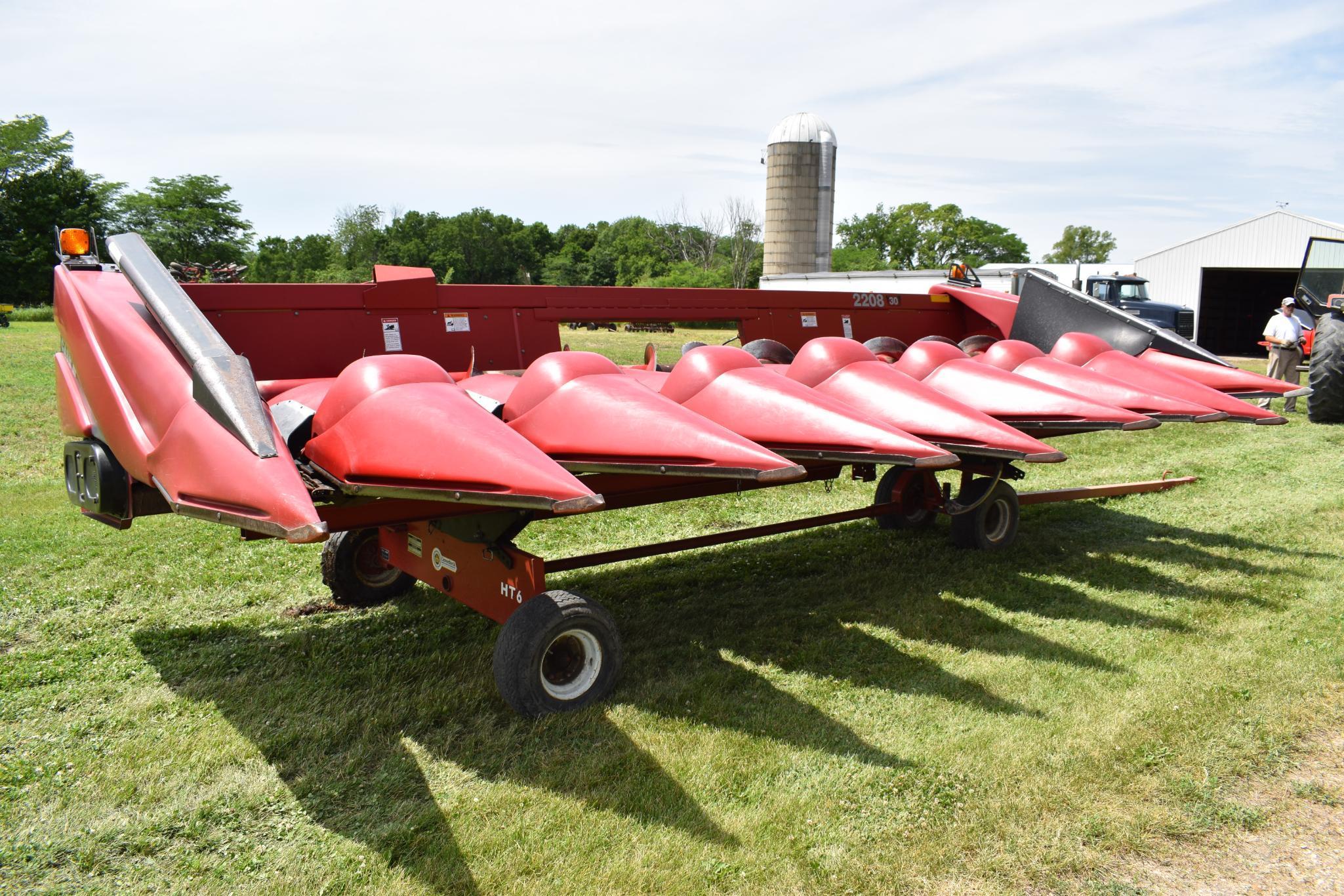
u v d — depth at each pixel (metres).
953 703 3.42
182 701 3.41
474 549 3.58
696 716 3.30
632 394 3.29
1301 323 12.47
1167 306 20.08
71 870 2.43
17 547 5.36
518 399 3.49
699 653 3.93
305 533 2.16
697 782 2.86
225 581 4.86
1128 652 3.92
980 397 4.64
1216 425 10.98
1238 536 5.91
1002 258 88.25
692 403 3.82
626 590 4.79
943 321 7.09
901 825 2.63
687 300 5.75
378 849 2.52
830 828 2.62
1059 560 5.36
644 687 3.55
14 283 61.47
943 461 3.14
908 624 4.27
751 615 4.42
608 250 91.69
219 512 2.48
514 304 5.05
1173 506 6.75
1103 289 20.73
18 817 2.65
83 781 2.84
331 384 3.71
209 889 2.35
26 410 11.12
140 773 2.89
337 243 93.62
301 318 4.36
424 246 90.94
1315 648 3.96
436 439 2.82
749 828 2.62
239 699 3.43
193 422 2.67
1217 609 4.48
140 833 2.59
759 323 6.07
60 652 3.86
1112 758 3.00
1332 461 8.55
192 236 78.81
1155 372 5.18
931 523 6.06
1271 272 31.25
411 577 4.70
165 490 2.71
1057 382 5.00
